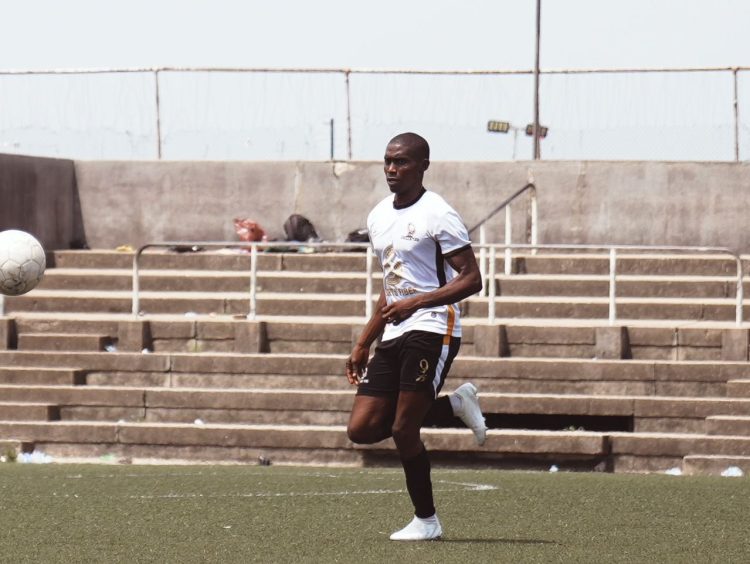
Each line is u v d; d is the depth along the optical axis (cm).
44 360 4047
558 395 3772
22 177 5262
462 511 2377
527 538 2008
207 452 3688
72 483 2919
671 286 4559
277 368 3941
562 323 4153
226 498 2588
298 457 3650
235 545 1920
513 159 5388
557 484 2941
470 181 5384
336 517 2270
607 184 5319
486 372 3841
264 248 5306
